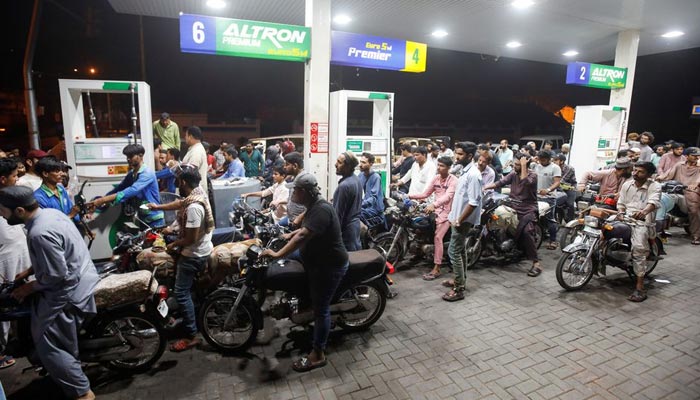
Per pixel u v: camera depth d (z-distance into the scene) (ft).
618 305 14.78
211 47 16.57
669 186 23.00
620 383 10.27
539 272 17.67
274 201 16.80
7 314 8.69
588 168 30.50
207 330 11.28
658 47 36.91
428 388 9.98
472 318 13.62
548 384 10.19
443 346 11.88
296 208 14.42
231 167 23.09
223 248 12.45
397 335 12.48
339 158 13.64
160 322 10.33
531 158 23.04
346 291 11.98
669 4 24.80
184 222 10.85
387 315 13.78
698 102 39.47
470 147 14.39
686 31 31.27
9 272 10.19
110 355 9.72
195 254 10.99
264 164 33.14
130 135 16.93
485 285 16.51
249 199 20.47
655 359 11.34
